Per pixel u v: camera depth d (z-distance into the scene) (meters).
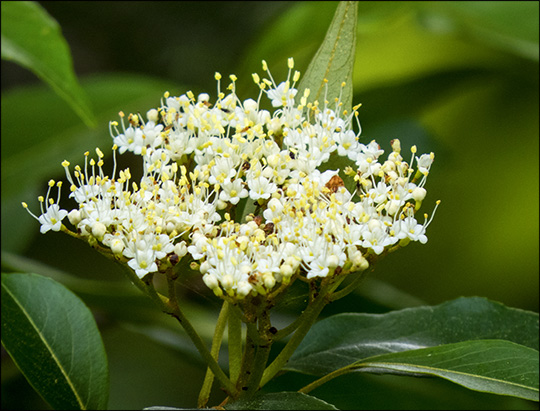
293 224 0.37
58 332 0.40
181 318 0.37
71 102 0.44
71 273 0.56
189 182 0.38
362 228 0.37
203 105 0.38
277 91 0.38
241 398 0.37
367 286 0.46
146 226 0.37
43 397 0.39
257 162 0.37
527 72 0.54
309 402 0.36
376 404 0.44
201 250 0.36
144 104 0.51
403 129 0.50
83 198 0.37
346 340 0.40
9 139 0.49
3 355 0.46
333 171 0.38
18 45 0.43
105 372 0.40
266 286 0.36
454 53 0.56
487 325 0.40
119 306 0.45
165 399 0.54
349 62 0.39
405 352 0.38
